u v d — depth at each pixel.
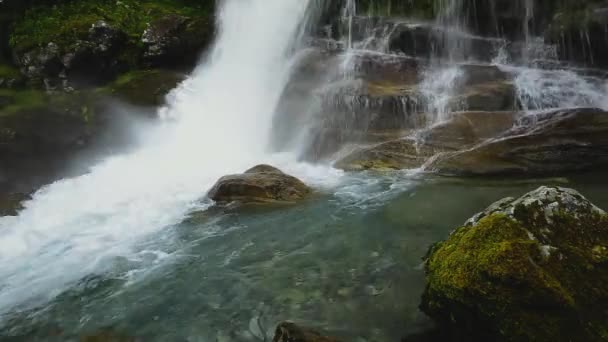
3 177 10.95
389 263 6.38
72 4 15.79
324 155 11.34
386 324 5.00
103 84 14.78
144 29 15.43
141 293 6.18
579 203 4.29
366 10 15.51
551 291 3.56
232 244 7.43
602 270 3.82
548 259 3.81
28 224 8.88
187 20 16.02
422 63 12.73
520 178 9.44
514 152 9.70
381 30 13.95
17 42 14.41
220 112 14.02
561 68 12.48
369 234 7.38
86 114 13.15
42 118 12.59
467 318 3.86
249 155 12.31
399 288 5.71
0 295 6.44
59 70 14.14
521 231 3.99
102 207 9.48
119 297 6.14
